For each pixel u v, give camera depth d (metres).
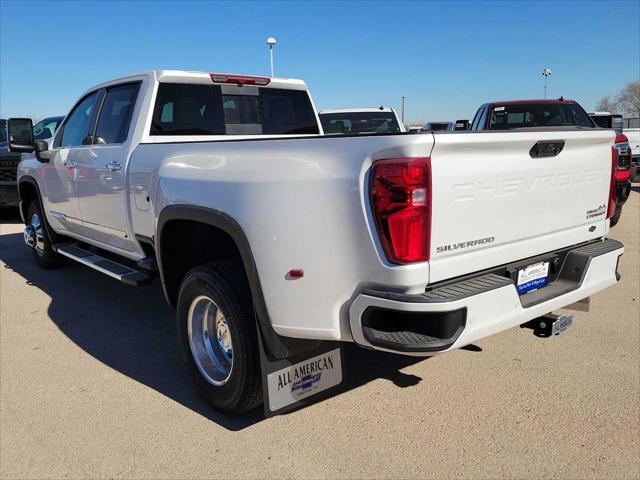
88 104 5.20
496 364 3.88
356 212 2.45
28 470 2.78
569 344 4.21
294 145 2.70
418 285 2.43
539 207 2.95
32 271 6.77
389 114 11.27
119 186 4.22
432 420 3.17
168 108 4.34
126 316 5.09
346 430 3.09
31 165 6.25
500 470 2.70
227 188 2.93
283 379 2.89
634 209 11.13
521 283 2.96
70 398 3.52
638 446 2.87
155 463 2.82
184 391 3.60
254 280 2.81
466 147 2.48
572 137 3.03
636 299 5.27
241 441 3.00
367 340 2.50
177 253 3.70
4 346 4.40
